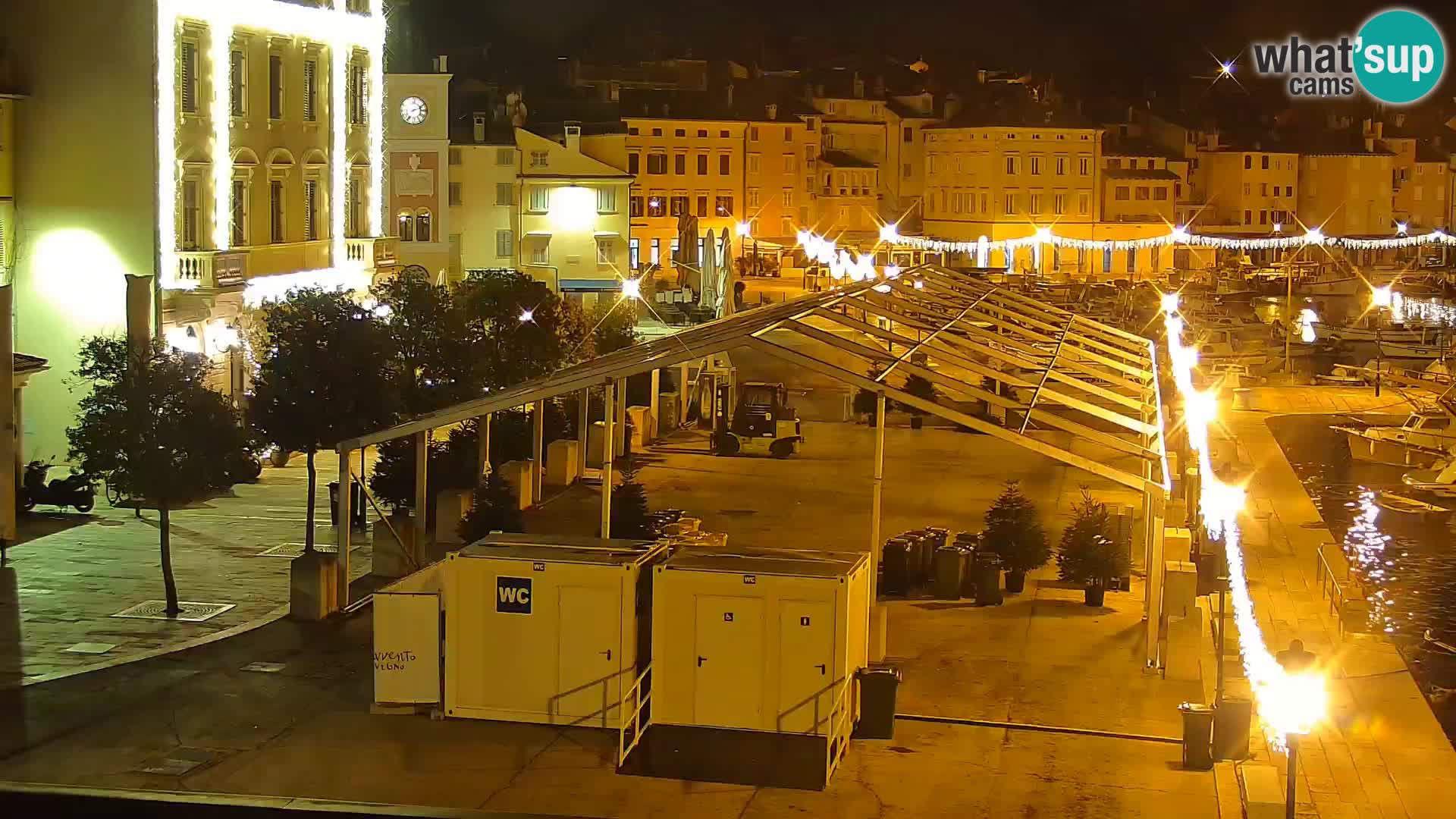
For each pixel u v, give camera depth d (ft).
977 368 104.17
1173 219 499.92
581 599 72.84
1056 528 127.75
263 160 174.60
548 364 159.74
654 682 70.90
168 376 99.14
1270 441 191.83
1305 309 367.04
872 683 73.41
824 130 474.90
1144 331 300.40
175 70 154.30
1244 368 274.57
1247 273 463.01
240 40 168.14
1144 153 499.51
